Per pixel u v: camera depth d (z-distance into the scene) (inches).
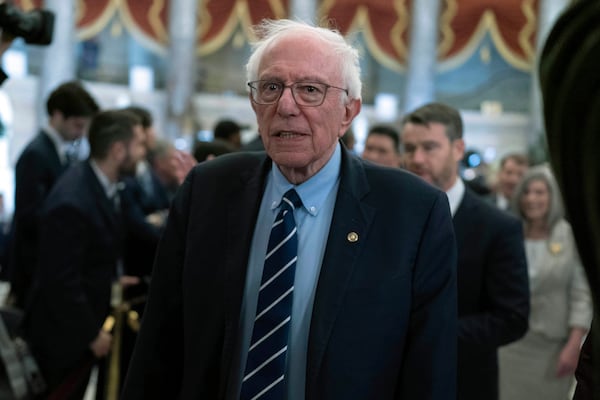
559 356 124.3
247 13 804.6
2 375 105.6
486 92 947.3
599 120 17.6
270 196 64.9
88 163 125.3
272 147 61.4
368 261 60.9
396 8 821.2
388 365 59.9
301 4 794.2
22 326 118.5
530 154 352.8
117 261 131.8
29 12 100.7
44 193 141.3
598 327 20.1
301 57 60.1
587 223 18.2
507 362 129.8
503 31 805.2
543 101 19.1
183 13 802.2
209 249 64.1
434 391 59.5
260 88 61.6
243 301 62.6
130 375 66.3
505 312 91.4
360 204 62.5
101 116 127.6
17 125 798.5
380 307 59.7
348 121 64.4
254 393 59.5
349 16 817.5
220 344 62.4
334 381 58.1
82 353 119.0
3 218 379.9
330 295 59.6
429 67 813.2
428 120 95.4
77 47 870.4
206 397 62.4
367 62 935.7
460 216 96.4
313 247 62.3
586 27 17.8
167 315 66.9
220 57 919.7
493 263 93.6
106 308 126.4
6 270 147.7
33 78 804.0
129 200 148.9
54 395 115.8
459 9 815.7
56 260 118.1
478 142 895.7
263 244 63.5
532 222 131.0
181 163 116.0
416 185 64.2
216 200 65.7
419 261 61.6
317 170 63.2
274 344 60.0
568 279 124.7
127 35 891.4
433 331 60.6
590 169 17.9
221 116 858.8
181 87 811.4
